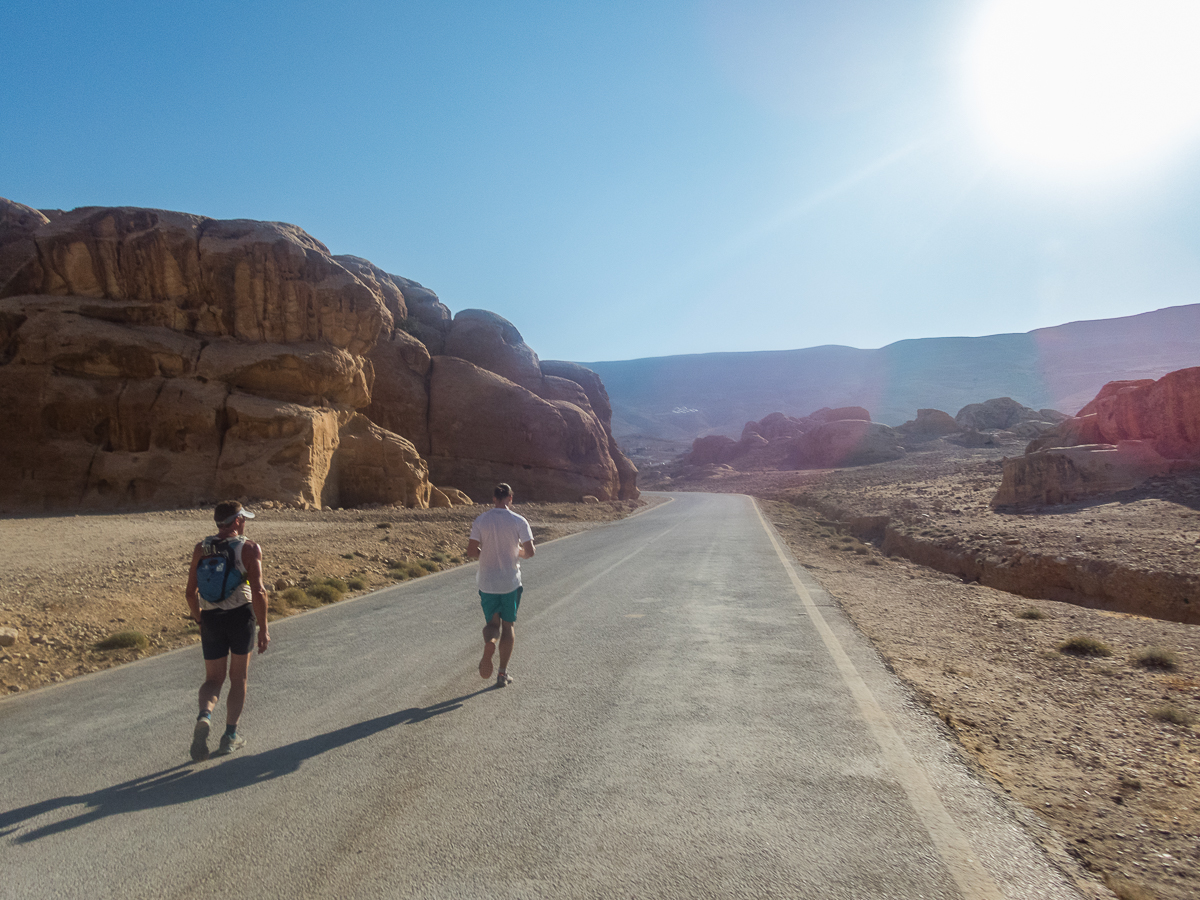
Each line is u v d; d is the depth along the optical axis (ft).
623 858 10.47
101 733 17.17
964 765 14.19
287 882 9.95
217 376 97.60
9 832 11.78
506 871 10.12
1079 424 107.04
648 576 44.93
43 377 88.74
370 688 20.33
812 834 11.20
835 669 21.88
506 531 20.39
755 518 111.24
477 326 200.54
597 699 18.83
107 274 100.07
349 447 112.98
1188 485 70.03
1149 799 13.33
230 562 15.65
